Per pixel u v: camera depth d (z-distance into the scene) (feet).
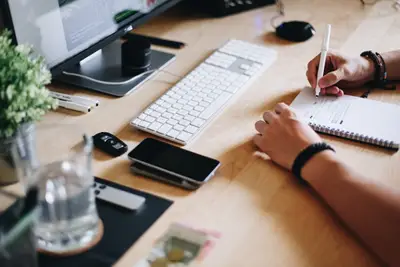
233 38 4.37
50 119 3.22
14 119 2.42
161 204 2.56
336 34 4.45
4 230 1.90
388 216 2.34
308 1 5.11
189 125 3.15
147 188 2.68
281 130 2.93
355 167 2.90
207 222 2.47
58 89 3.55
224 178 2.76
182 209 2.54
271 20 4.70
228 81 3.64
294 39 4.31
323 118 3.27
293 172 2.75
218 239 2.38
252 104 3.45
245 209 2.56
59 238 2.26
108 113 3.31
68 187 2.26
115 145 2.94
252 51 4.04
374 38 4.37
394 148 3.04
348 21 4.69
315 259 2.30
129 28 3.86
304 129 2.90
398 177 2.82
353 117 3.29
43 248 2.26
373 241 2.32
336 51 3.81
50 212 2.21
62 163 2.39
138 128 3.12
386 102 3.51
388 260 2.27
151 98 3.48
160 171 2.75
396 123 3.22
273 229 2.45
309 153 2.72
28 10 3.00
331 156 2.68
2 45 2.50
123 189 2.64
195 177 2.68
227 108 3.40
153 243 2.33
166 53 4.04
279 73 3.84
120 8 3.73
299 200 2.63
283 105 3.17
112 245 2.31
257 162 2.89
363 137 3.08
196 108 3.31
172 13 4.82
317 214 2.55
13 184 2.64
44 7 3.10
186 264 2.24
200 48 4.19
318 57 3.72
